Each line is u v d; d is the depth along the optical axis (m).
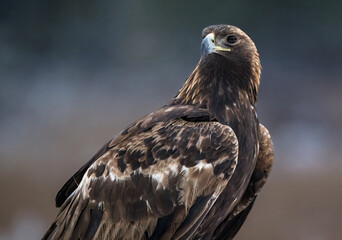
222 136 6.88
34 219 14.14
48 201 14.77
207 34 7.61
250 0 30.84
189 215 6.82
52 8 30.42
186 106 7.21
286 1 30.89
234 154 6.88
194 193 6.78
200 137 6.85
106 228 6.77
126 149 6.86
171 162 6.78
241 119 7.31
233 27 7.61
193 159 6.80
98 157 7.01
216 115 7.25
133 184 6.76
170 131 6.89
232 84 7.41
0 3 30.06
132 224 6.78
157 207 6.76
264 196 14.73
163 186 6.75
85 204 6.79
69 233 6.79
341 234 13.80
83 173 7.13
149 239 6.82
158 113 7.15
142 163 6.79
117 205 6.76
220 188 6.85
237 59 7.45
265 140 7.63
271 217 14.09
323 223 14.04
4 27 29.88
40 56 29.64
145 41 30.05
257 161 7.66
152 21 30.38
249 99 7.54
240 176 7.16
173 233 6.82
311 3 30.86
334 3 30.62
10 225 14.02
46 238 7.01
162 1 30.38
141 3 30.53
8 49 29.38
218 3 30.70
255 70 7.58
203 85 7.39
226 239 7.79
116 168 6.80
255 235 13.67
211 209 7.06
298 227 13.88
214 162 6.82
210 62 7.42
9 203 14.64
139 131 7.02
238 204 7.66
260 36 30.84
